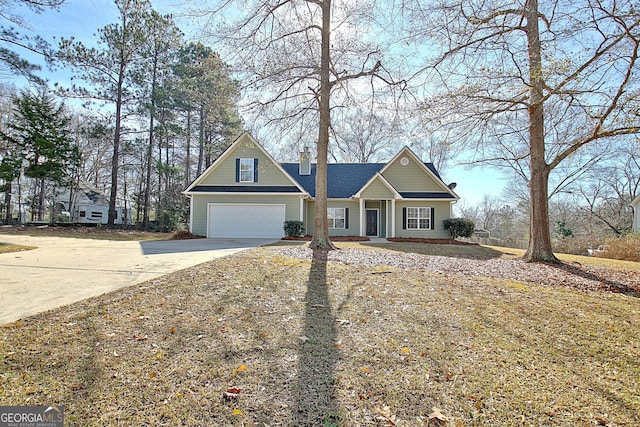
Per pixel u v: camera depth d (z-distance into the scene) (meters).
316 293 5.14
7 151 21.78
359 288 5.52
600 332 3.86
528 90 7.62
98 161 32.56
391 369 2.82
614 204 27.61
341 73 11.78
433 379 2.69
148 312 3.95
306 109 12.03
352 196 18.66
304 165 20.86
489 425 2.15
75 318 3.66
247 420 2.11
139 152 24.78
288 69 11.06
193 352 2.99
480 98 8.16
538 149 9.15
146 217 25.56
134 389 2.38
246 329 3.58
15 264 7.23
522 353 3.24
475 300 4.99
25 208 31.52
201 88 21.72
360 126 24.58
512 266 8.28
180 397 2.31
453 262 8.70
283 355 3.01
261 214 17.44
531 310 4.61
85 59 20.50
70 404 2.18
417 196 18.81
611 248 13.63
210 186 17.69
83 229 21.36
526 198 32.19
